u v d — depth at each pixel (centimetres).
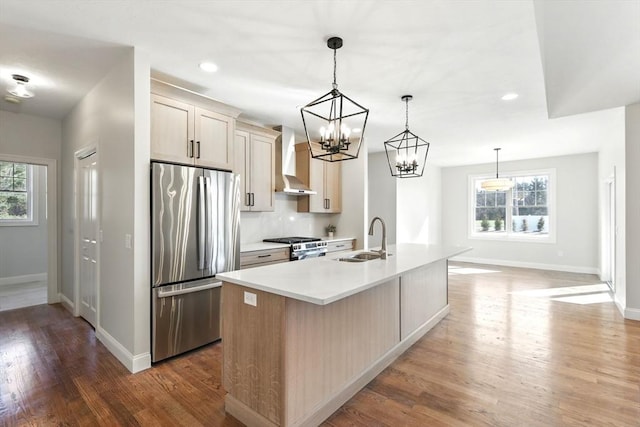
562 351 296
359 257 321
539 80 306
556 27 193
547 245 707
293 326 183
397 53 256
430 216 806
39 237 585
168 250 272
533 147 607
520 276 630
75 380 244
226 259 321
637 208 372
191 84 320
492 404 216
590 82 285
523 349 301
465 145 591
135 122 255
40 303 445
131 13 208
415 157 338
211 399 221
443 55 259
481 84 316
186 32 230
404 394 229
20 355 286
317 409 198
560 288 534
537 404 216
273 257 403
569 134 508
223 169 330
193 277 291
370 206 689
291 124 462
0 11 205
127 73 263
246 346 198
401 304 296
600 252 619
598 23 187
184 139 296
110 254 294
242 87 327
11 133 408
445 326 362
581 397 223
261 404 189
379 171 677
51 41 243
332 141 228
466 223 821
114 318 288
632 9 172
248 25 220
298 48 250
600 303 448
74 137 390
